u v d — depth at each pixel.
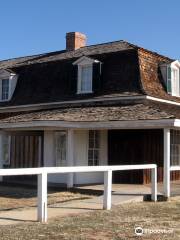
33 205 16.16
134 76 24.83
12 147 26.81
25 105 28.47
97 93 25.45
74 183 22.84
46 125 21.75
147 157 23.33
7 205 16.14
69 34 31.30
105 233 11.08
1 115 30.25
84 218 13.09
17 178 25.67
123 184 22.92
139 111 21.27
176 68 27.08
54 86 28.09
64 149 23.67
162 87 26.06
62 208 15.12
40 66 29.89
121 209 15.01
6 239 10.21
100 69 26.09
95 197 18.58
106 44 29.19
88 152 23.78
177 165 25.30
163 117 19.23
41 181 12.56
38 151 25.53
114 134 24.25
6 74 30.50
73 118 21.77
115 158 24.11
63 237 10.52
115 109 22.55
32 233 10.86
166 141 18.89
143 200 17.81
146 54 26.08
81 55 27.97
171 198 18.56
